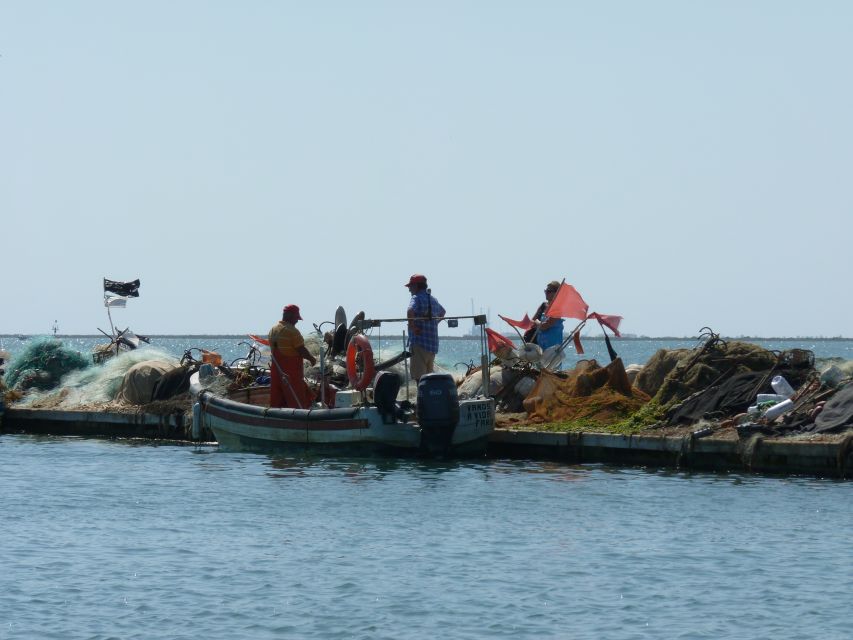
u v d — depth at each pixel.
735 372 44.94
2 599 24.78
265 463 44.19
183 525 32.06
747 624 23.06
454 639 22.25
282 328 46.53
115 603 24.52
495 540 29.94
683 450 41.09
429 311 45.28
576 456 43.75
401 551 28.81
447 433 43.19
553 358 49.16
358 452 44.56
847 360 45.09
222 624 23.11
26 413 58.94
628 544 29.39
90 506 35.09
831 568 26.98
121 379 60.34
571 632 22.61
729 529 31.03
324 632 22.66
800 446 39.00
